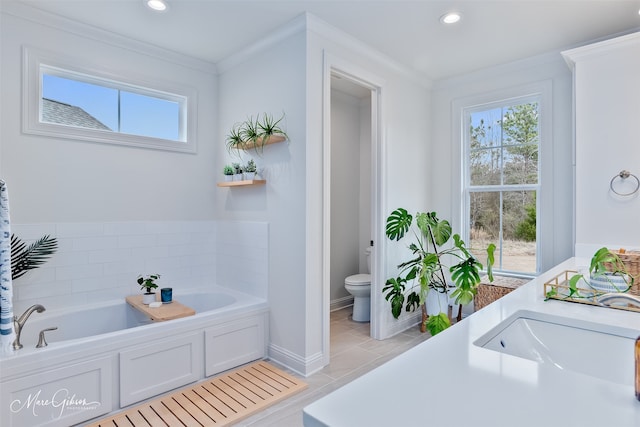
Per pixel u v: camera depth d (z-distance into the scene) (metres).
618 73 2.43
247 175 3.06
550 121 3.24
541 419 0.62
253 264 3.09
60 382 1.96
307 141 2.64
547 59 3.24
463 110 3.81
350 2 2.42
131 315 2.93
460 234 3.79
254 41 2.98
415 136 3.76
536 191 3.37
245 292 3.18
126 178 3.02
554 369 0.82
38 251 2.55
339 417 0.62
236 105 3.30
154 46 3.06
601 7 2.46
